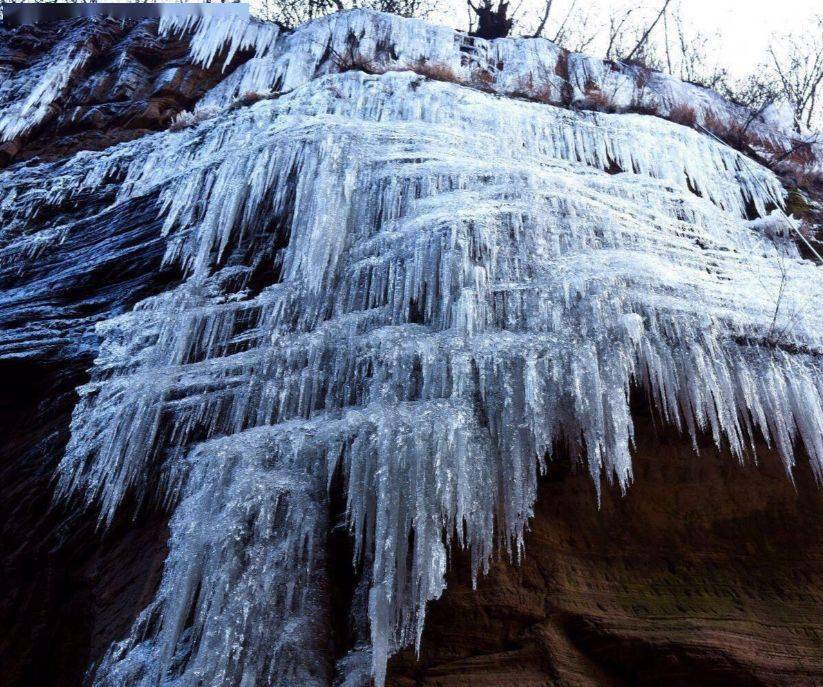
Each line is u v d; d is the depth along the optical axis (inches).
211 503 169.9
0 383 231.6
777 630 150.6
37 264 303.0
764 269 221.5
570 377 151.6
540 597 154.8
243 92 407.8
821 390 162.7
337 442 159.2
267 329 212.8
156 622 159.9
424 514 135.4
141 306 240.5
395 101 316.8
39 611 186.7
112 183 353.7
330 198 224.2
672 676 140.9
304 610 150.6
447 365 162.2
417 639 126.0
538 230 196.4
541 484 175.5
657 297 171.2
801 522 177.2
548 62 379.2
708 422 180.9
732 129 363.6
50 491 208.5
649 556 168.9
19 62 468.1
